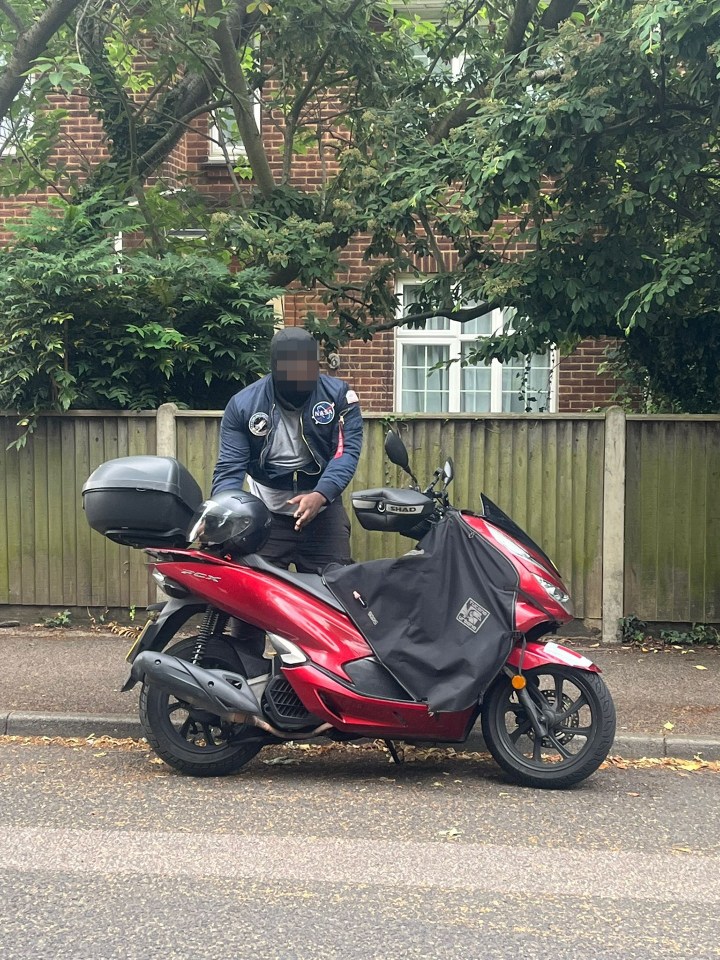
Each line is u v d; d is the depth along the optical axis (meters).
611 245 8.23
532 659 5.07
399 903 3.71
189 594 5.25
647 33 6.75
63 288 8.03
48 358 8.20
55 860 4.09
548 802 4.93
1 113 8.41
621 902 3.75
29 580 8.60
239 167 11.91
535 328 8.59
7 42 9.77
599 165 8.30
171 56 9.95
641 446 8.14
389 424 8.33
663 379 9.45
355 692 5.04
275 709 5.14
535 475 8.24
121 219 9.24
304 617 5.09
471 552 5.09
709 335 9.08
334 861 4.11
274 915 3.59
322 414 5.55
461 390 14.05
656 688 6.80
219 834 4.41
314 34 10.12
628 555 8.17
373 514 5.17
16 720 6.10
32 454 8.55
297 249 9.31
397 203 9.05
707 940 3.44
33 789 5.05
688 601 8.12
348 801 4.90
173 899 3.72
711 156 8.05
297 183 13.38
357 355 13.80
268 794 5.00
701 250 8.02
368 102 10.60
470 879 3.94
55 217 9.13
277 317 9.02
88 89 10.62
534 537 8.25
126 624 8.54
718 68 6.97
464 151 8.40
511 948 3.36
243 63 11.15
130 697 6.51
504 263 8.80
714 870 4.08
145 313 8.54
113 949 3.33
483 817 4.69
